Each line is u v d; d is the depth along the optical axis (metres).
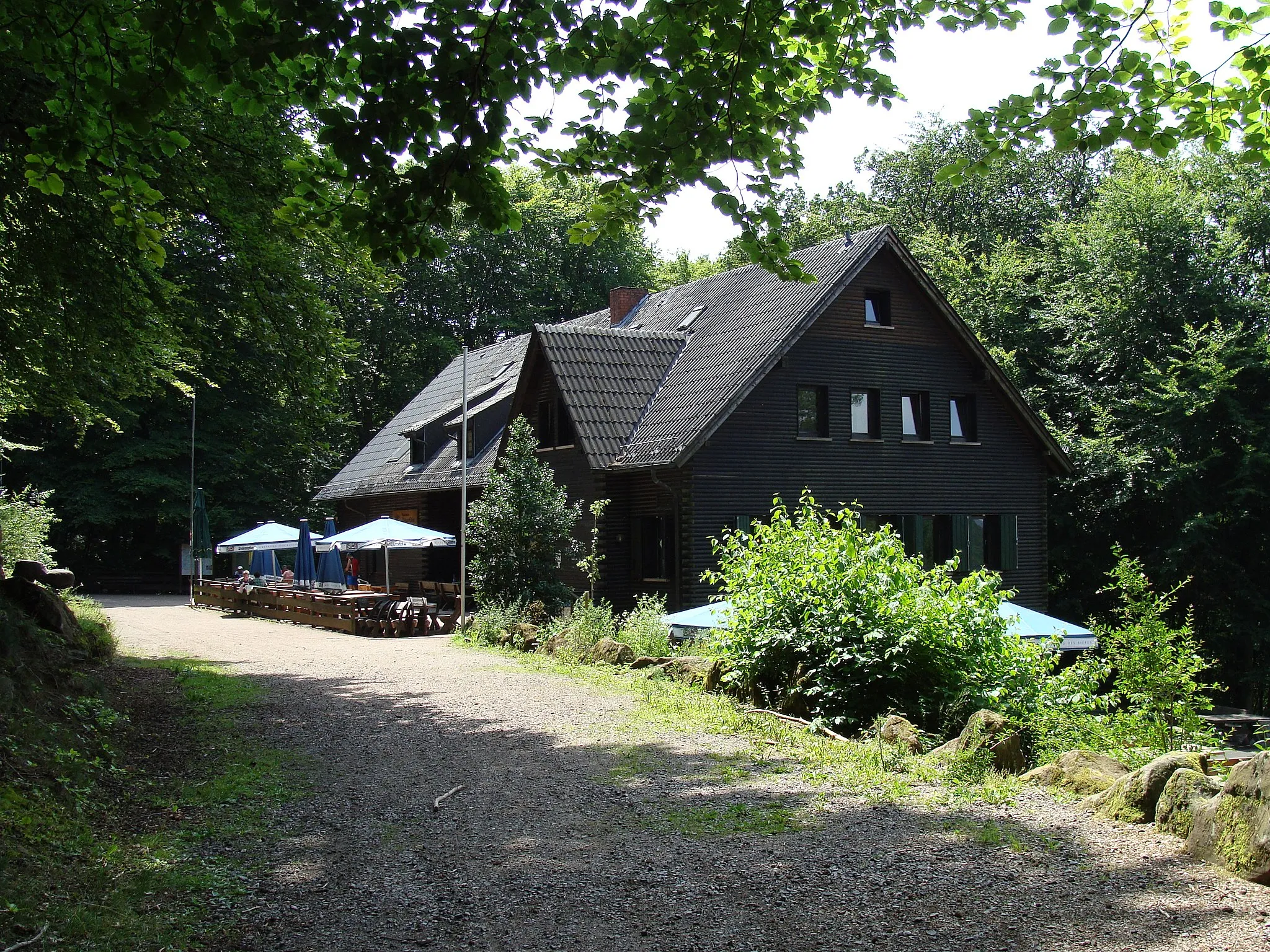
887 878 6.04
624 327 32.19
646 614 18.70
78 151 7.02
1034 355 37.91
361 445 51.91
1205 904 5.45
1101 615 33.97
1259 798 5.92
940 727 10.67
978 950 5.00
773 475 24.69
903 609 11.22
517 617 21.39
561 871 6.42
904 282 26.97
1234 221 35.38
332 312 13.41
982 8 8.40
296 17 5.69
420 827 7.50
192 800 8.26
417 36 5.94
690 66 6.93
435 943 5.34
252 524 44.56
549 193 52.94
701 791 8.27
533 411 27.89
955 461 27.59
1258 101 8.21
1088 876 5.95
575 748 10.15
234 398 43.81
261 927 5.57
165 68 5.95
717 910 5.67
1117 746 10.44
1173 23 8.12
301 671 16.83
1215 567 31.55
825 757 9.35
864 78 8.43
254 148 11.74
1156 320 34.62
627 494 25.61
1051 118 8.15
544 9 6.25
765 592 12.23
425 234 6.55
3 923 5.28
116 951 5.14
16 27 6.84
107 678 13.85
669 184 7.63
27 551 23.16
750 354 24.41
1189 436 31.61
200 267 13.52
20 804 7.10
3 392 16.30
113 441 42.53
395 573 36.31
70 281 11.37
